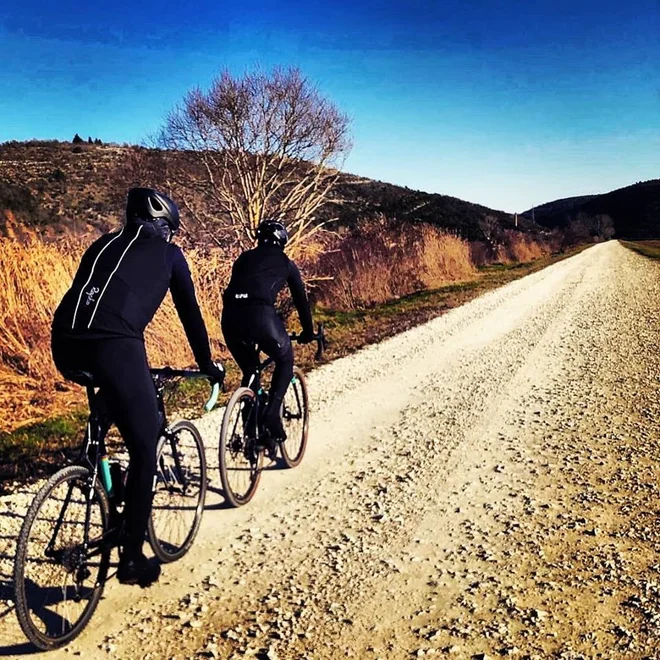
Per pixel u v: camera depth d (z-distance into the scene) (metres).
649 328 13.77
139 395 3.23
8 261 8.56
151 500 3.38
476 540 4.29
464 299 20.11
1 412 7.21
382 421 7.32
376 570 3.91
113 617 3.43
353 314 16.97
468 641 3.15
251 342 4.90
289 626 3.32
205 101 17.70
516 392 8.48
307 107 17.95
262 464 5.21
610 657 2.98
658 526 4.39
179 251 3.53
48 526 3.12
